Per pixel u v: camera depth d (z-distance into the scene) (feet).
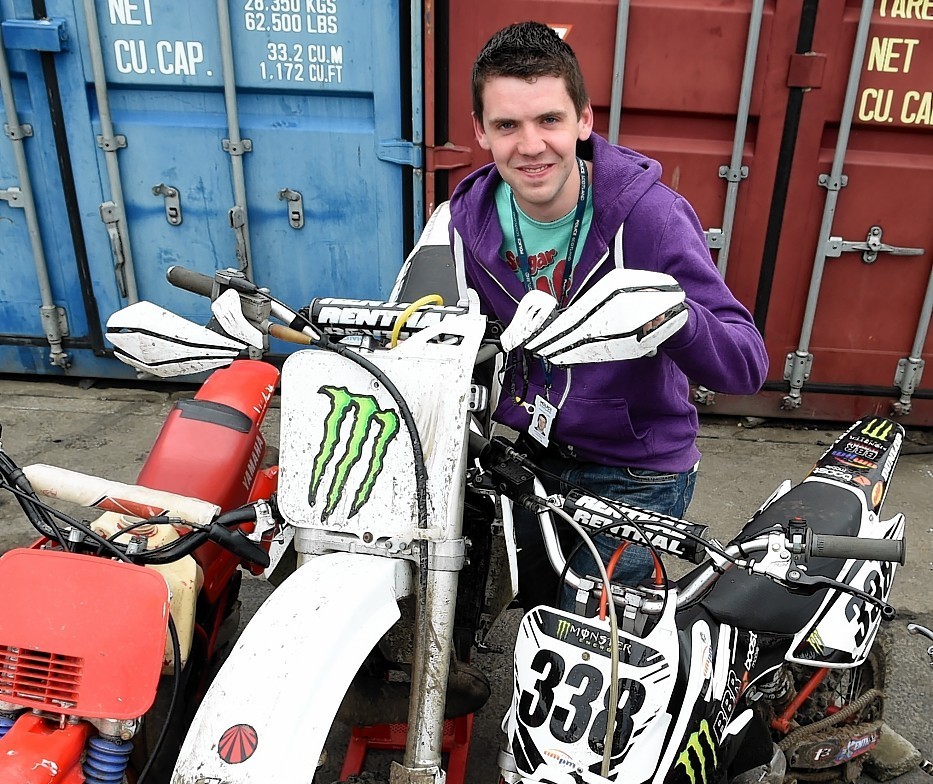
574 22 11.22
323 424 4.91
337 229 12.74
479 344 5.08
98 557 4.75
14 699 4.50
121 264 12.93
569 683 4.86
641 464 6.64
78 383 14.33
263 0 11.50
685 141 11.82
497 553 5.89
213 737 4.01
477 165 12.07
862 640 6.18
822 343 12.78
